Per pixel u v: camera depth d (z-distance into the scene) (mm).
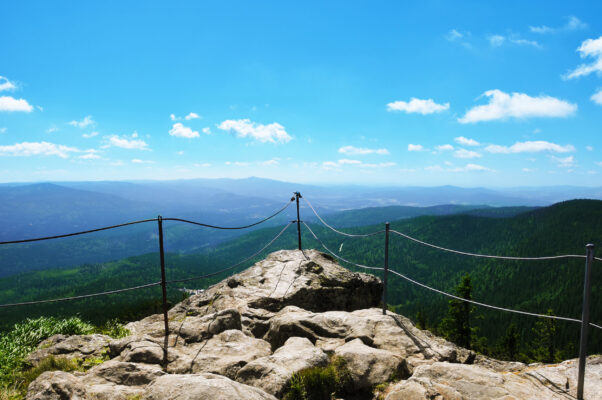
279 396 4582
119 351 6355
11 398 4680
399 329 6633
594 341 88188
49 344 7664
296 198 12383
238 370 5527
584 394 4457
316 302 9727
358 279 10922
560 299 152875
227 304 9125
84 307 143000
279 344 6984
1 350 6902
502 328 122688
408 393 4332
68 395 4102
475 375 4805
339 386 5008
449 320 46531
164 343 6508
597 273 157500
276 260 11844
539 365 5957
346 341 6336
